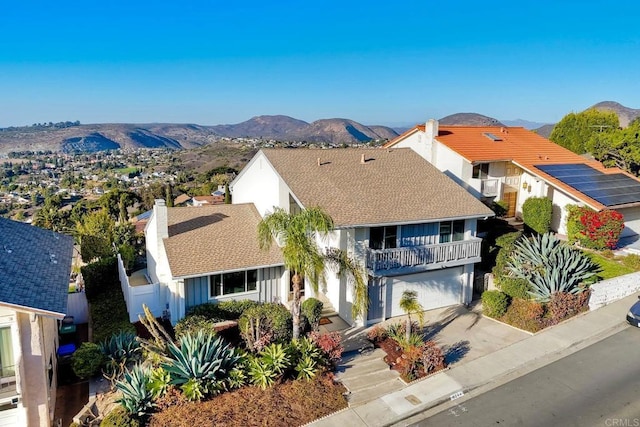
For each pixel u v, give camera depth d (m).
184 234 22.80
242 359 15.73
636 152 42.00
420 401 14.87
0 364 12.88
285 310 19.11
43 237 21.56
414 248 21.02
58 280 16.16
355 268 18.41
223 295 21.48
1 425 12.91
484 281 24.48
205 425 13.25
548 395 14.97
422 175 26.14
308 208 17.92
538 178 30.98
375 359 17.59
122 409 13.45
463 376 16.36
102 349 17.25
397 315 22.03
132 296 21.81
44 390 13.43
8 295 12.67
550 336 19.30
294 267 16.56
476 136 35.88
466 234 23.39
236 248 22.17
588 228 26.34
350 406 14.61
